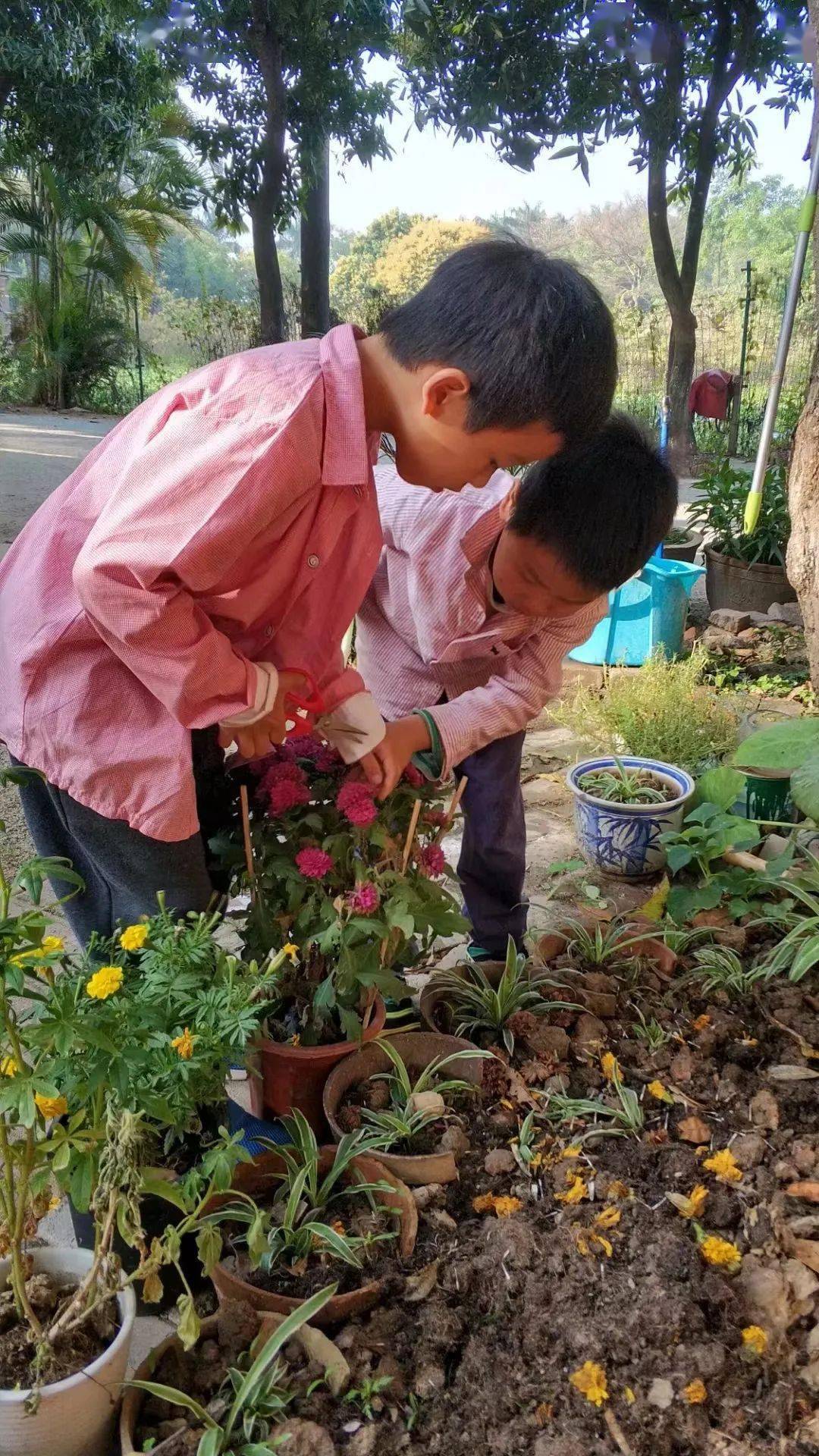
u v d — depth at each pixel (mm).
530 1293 1443
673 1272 1466
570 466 1637
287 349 1420
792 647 5020
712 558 5715
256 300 18109
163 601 1284
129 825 1563
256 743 1513
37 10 13672
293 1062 1744
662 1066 1955
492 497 1888
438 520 1907
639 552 1663
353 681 1636
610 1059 1903
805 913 2543
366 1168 1603
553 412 1302
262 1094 1845
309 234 11039
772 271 14211
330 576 1527
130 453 1453
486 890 2252
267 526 1350
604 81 9273
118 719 1485
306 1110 1819
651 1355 1358
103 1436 1300
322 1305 1335
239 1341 1368
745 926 2449
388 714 2225
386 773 1688
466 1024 2004
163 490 1288
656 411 12812
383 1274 1481
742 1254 1547
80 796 1511
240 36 10016
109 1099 1278
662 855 2877
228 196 10906
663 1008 2121
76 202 16125
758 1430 1307
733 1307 1435
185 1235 1533
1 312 21625
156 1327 1533
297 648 1580
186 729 1452
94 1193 1258
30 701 1499
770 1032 2059
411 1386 1347
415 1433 1292
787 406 11156
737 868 2803
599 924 2375
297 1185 1522
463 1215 1610
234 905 2645
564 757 3881
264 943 1699
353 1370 1354
